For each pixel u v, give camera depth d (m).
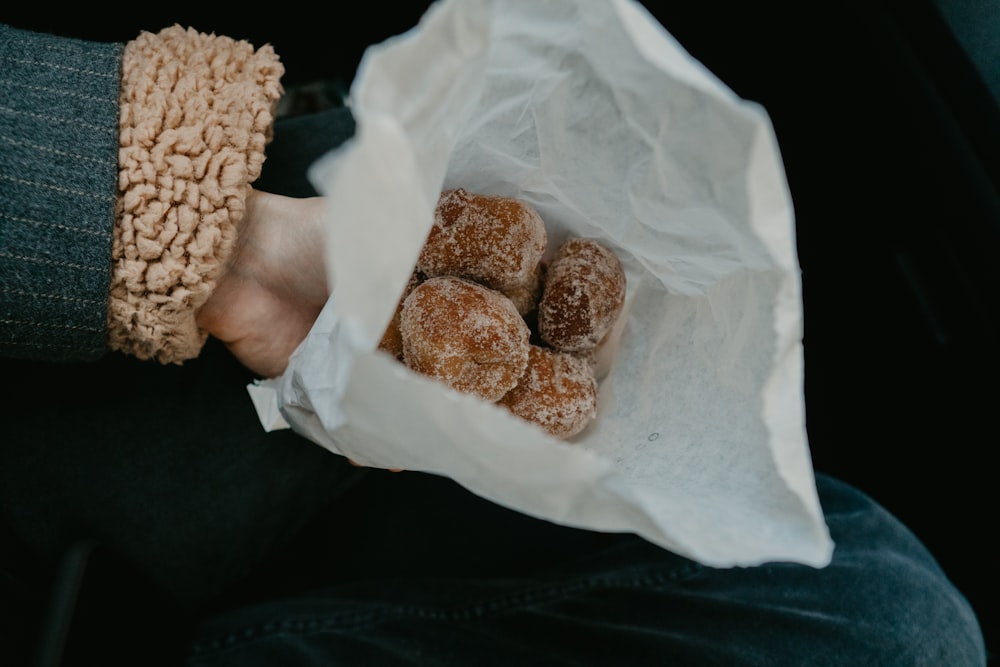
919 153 0.48
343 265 0.26
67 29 0.54
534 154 0.37
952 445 0.52
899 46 0.47
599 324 0.38
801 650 0.46
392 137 0.26
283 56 0.59
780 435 0.30
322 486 0.52
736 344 0.34
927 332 0.52
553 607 0.49
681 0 0.54
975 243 0.46
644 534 0.30
